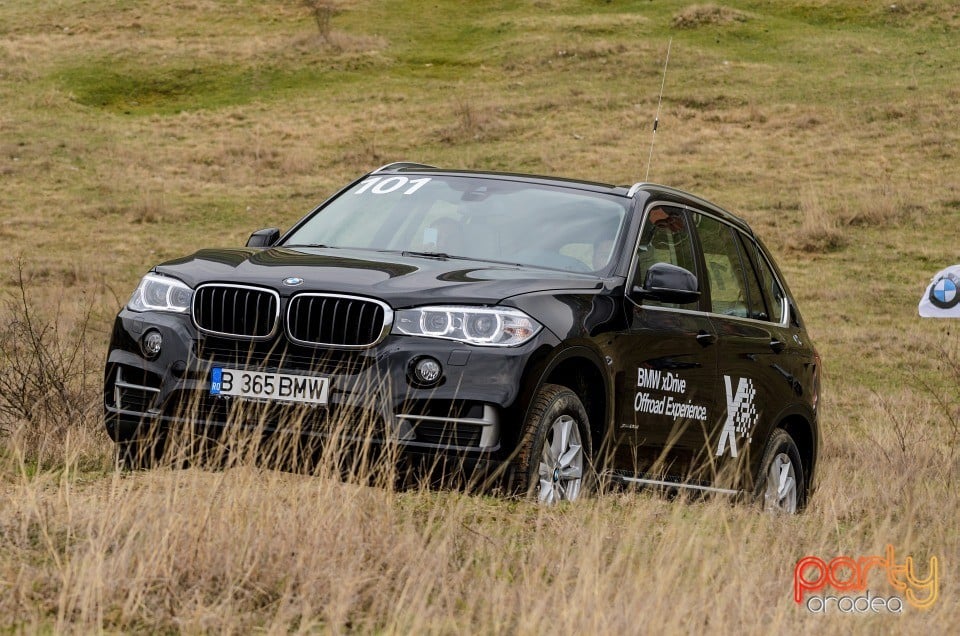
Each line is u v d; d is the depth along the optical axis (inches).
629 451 937.5
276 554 650.2
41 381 1152.8
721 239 1120.8
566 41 7829.7
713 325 1040.2
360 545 666.2
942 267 3991.1
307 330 824.3
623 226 984.9
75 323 2064.5
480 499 828.6
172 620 574.6
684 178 5073.8
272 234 1043.9
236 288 845.2
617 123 6122.1
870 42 7588.6
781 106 6215.6
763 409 1112.2
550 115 6333.7
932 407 2311.8
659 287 926.4
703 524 820.0
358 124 6412.4
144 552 636.7
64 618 571.8
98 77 7485.2
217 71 7652.6
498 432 801.6
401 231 1002.7
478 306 815.1
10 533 687.7
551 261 951.0
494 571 661.9
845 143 5556.1
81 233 4409.5
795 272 3959.2
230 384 829.8
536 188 1036.5
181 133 6382.9
